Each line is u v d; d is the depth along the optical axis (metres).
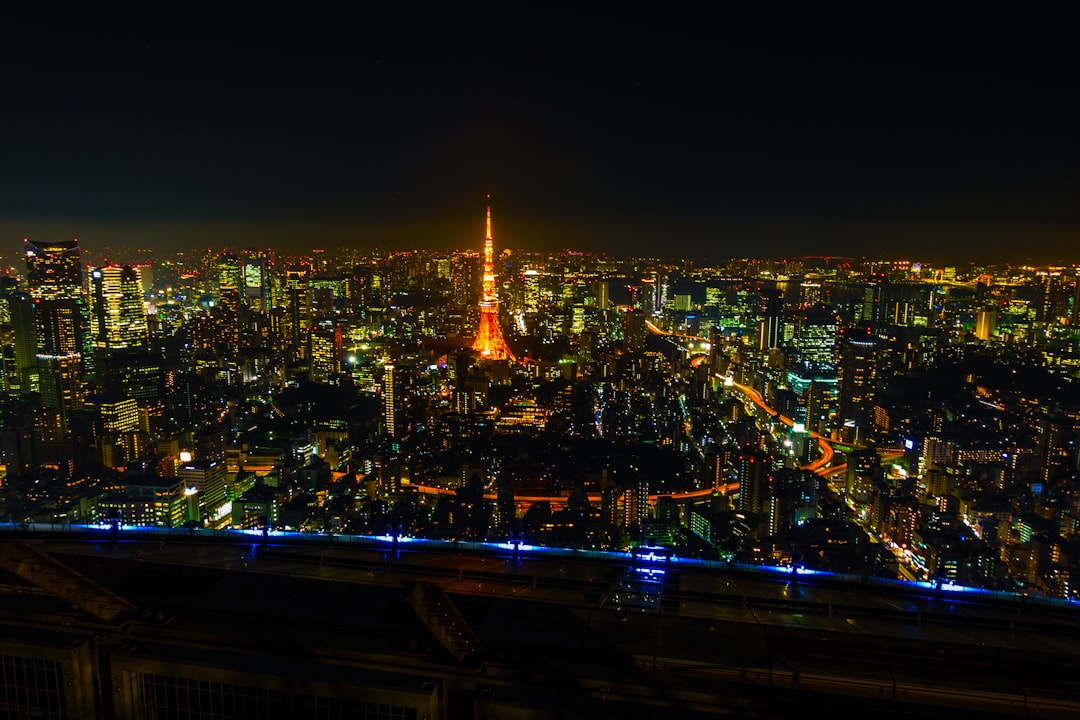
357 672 12.59
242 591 15.92
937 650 14.06
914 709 12.31
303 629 14.12
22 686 13.28
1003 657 13.85
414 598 12.94
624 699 12.33
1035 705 12.48
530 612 15.27
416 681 12.40
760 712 12.15
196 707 12.91
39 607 14.37
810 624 15.19
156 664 12.76
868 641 14.33
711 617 15.23
